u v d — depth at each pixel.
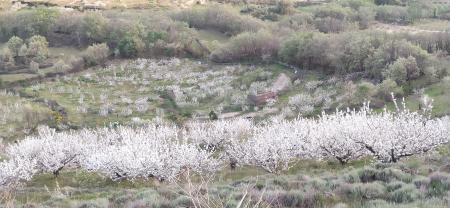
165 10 149.88
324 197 13.68
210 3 162.88
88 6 153.88
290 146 26.73
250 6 153.75
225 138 37.56
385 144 24.23
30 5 151.12
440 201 11.91
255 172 28.28
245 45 98.06
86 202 15.18
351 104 60.62
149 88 84.56
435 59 70.75
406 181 15.91
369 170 17.12
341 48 81.81
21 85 88.44
